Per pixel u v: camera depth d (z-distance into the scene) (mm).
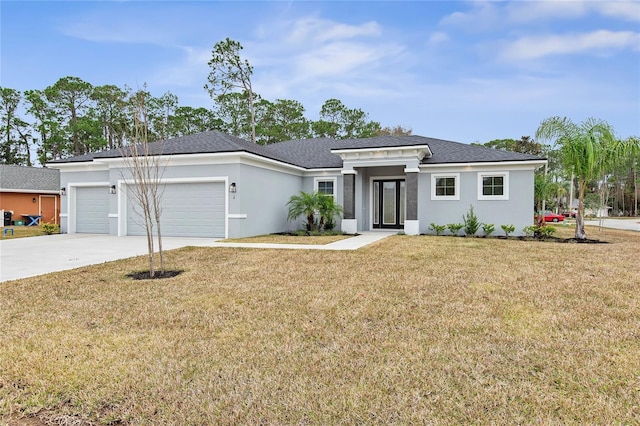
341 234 15469
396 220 17828
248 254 9727
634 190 55500
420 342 3891
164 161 14117
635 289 6051
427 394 2895
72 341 3979
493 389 2953
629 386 3010
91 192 16453
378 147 15430
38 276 7301
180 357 3576
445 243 12266
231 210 13594
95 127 36625
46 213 26516
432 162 15953
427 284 6371
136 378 3172
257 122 36781
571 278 6863
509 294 5746
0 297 5762
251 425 2533
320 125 37188
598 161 13414
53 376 3219
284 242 12414
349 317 4688
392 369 3297
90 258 9422
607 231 20516
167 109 35406
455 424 2518
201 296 5730
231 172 13570
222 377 3182
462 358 3512
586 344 3836
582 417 2596
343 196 16484
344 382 3082
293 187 17562
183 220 14297
